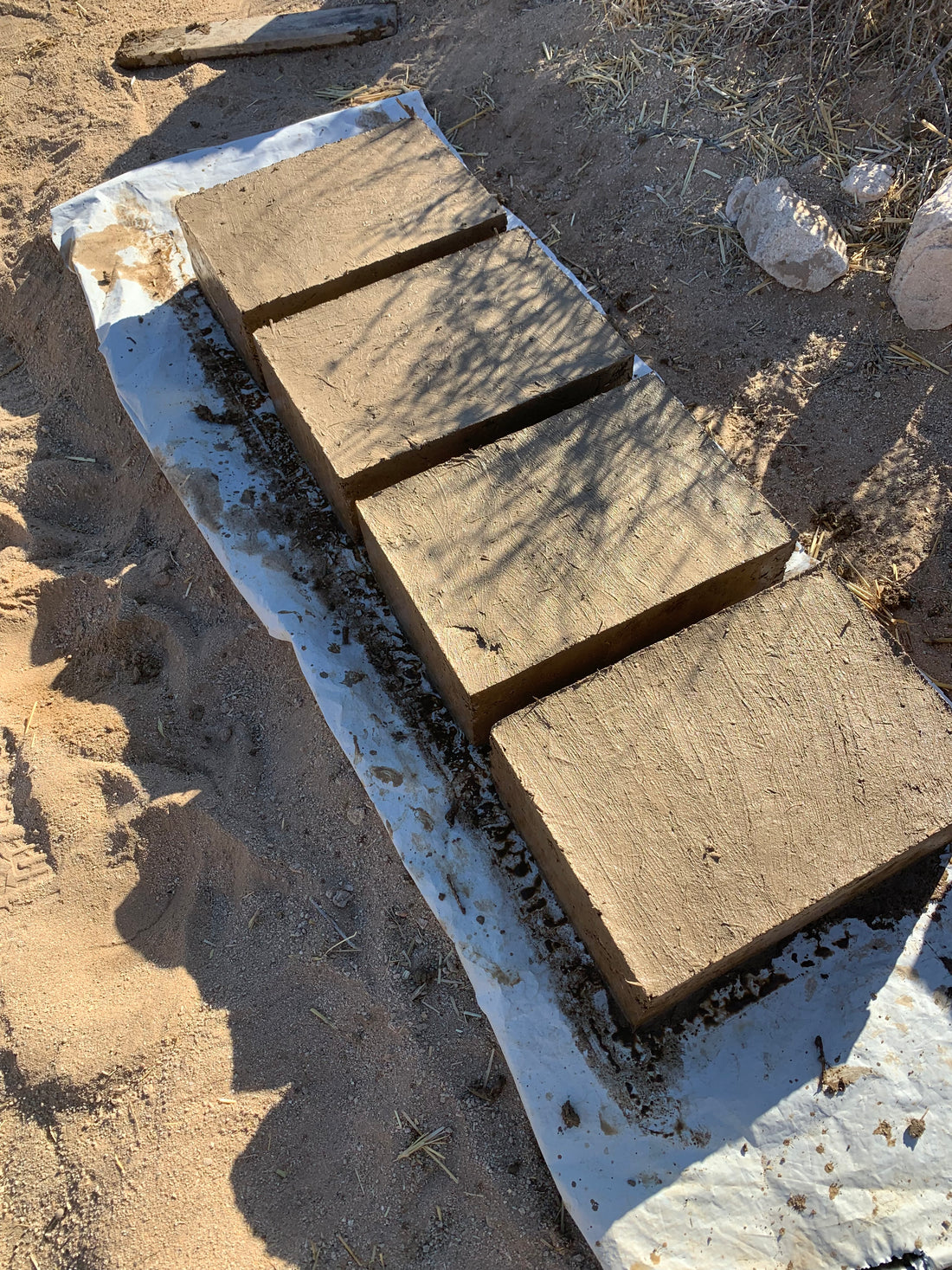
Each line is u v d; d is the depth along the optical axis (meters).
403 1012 0.99
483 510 1.04
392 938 1.02
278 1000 1.02
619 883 0.87
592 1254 0.89
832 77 1.48
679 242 1.47
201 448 1.28
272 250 1.24
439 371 1.13
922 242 1.26
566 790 0.90
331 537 1.22
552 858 0.94
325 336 1.16
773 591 0.98
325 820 1.09
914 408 1.30
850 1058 0.93
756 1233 0.87
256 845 1.08
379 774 1.07
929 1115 0.91
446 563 1.01
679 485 1.04
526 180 1.58
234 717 1.19
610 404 1.09
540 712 0.93
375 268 1.23
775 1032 0.95
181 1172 0.94
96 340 1.49
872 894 1.00
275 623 1.16
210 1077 0.98
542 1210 0.91
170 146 1.69
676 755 0.92
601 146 1.56
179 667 1.22
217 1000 1.02
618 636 0.99
